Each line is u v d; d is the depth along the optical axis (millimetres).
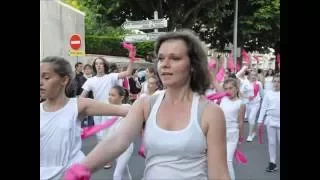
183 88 2410
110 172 8477
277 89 8672
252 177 8352
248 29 34719
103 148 2297
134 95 12062
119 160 6531
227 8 34094
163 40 2473
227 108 7023
